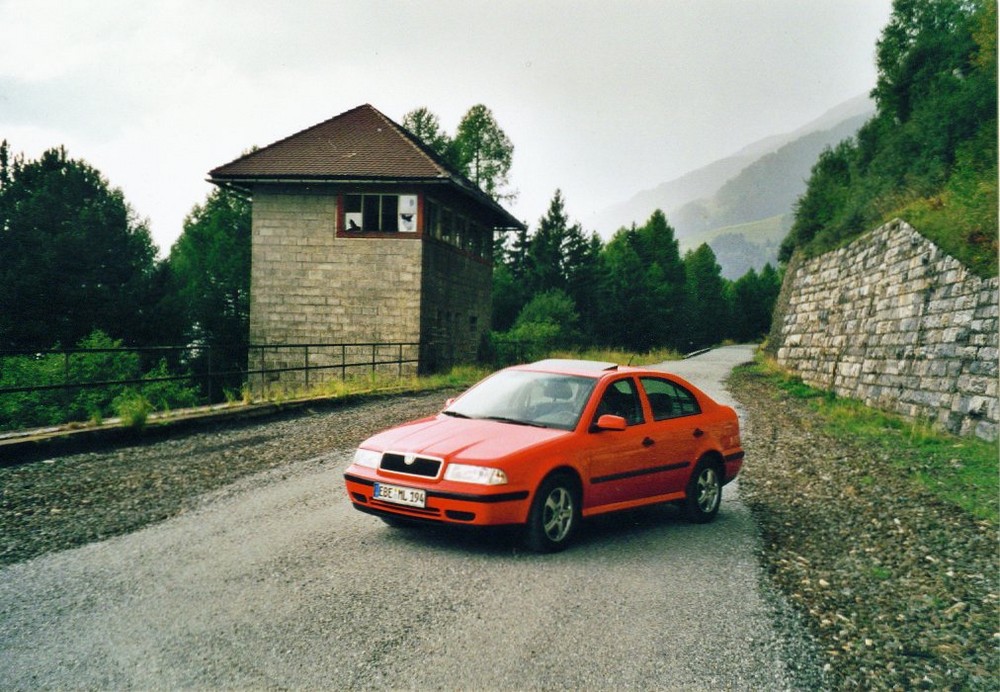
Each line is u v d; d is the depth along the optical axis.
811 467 10.30
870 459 10.84
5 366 22.25
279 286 24.77
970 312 14.04
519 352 33.16
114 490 7.52
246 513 6.70
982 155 17.61
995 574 5.78
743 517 7.52
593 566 5.55
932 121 22.22
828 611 4.86
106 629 4.07
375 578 5.05
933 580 5.62
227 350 32.19
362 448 6.24
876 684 3.82
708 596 4.97
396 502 5.77
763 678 3.77
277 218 24.77
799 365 27.56
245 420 12.98
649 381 7.16
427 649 3.92
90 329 28.58
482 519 5.46
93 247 31.78
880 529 7.07
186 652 3.80
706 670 3.82
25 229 31.25
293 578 4.99
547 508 5.86
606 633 4.23
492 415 6.66
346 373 24.52
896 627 4.65
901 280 18.28
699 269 86.00
